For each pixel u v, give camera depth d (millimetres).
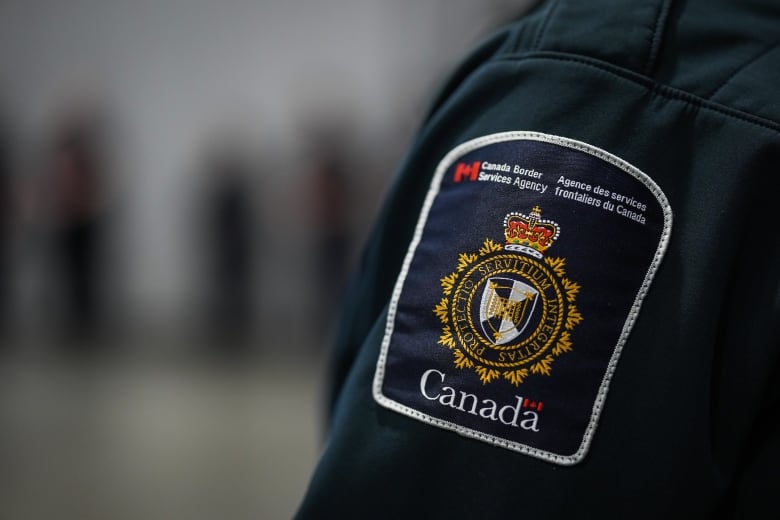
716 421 532
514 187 530
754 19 576
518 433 502
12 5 7777
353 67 7613
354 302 655
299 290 7117
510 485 500
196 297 7785
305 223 6227
